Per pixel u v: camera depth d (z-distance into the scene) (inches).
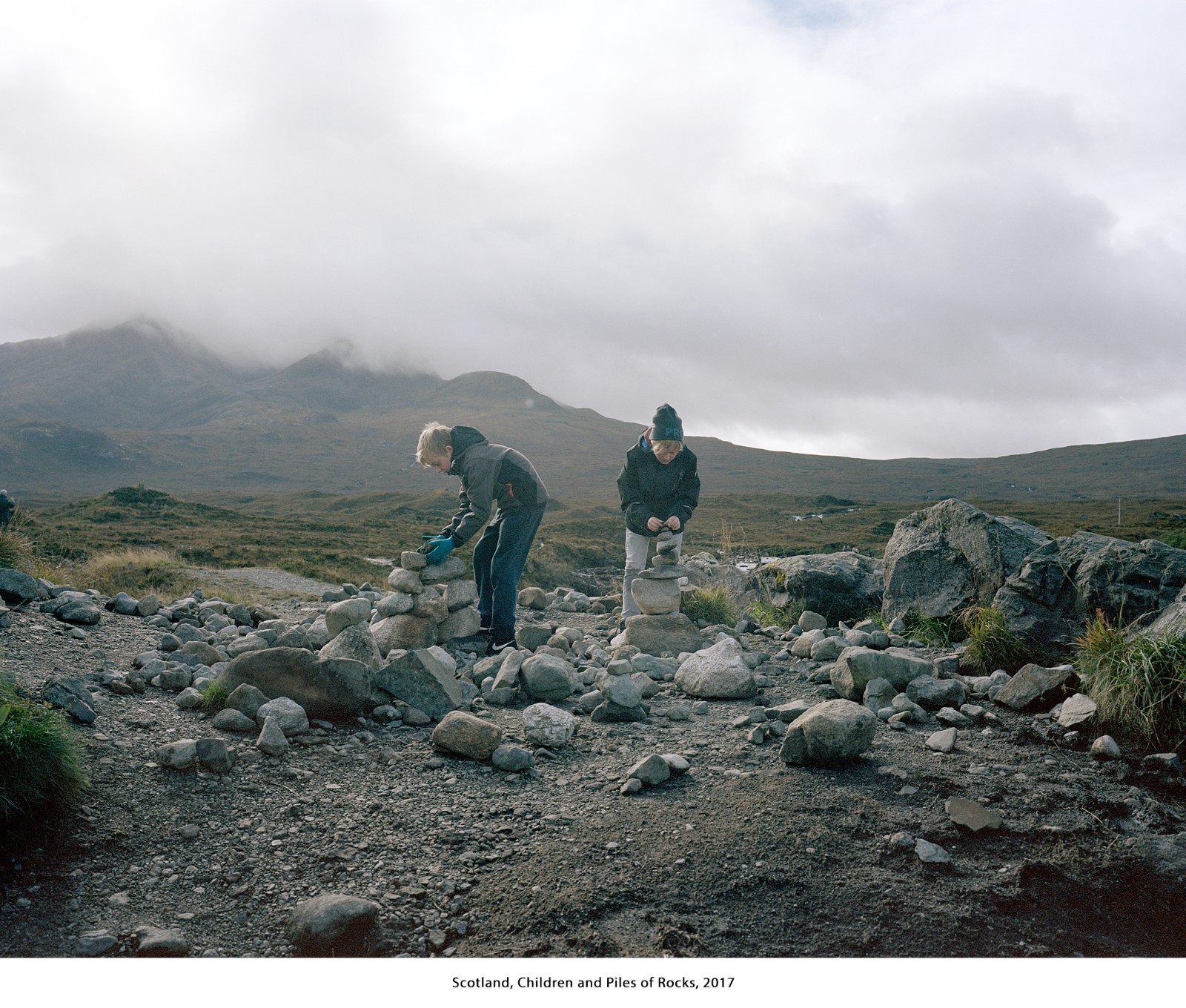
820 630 248.7
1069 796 129.6
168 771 132.8
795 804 128.3
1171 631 154.1
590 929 101.2
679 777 142.9
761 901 106.7
